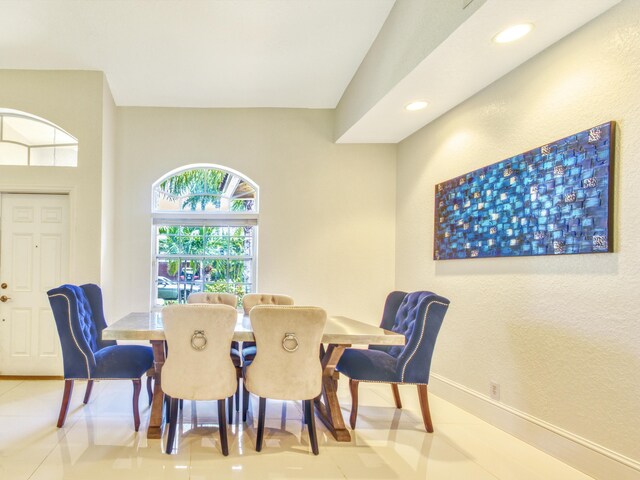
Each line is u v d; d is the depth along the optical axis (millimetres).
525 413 2352
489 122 2730
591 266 1965
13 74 3504
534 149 2312
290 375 2139
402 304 2900
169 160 4059
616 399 1827
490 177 2691
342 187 4223
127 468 1965
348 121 3744
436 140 3432
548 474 1966
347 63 3404
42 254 3561
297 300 4137
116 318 3920
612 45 1871
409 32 2506
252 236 4289
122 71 3525
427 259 3572
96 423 2508
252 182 4184
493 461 2102
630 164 1797
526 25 1999
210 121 4125
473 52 2271
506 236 2535
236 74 3561
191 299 3322
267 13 2762
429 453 2193
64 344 2422
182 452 2143
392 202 4254
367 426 2568
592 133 1948
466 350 2949
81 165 3529
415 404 3033
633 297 1769
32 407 2771
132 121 4027
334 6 2699
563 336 2113
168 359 2158
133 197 3994
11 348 3527
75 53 3256
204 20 2828
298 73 3555
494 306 2656
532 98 2346
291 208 4168
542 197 2252
